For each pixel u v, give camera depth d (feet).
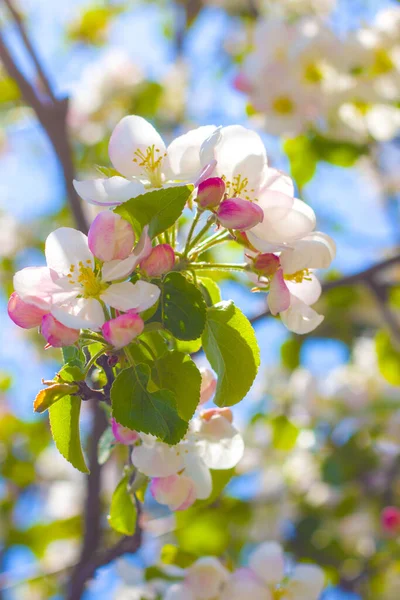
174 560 2.74
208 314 2.33
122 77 4.74
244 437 4.88
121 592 2.79
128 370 2.25
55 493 4.91
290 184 2.34
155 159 2.35
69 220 5.24
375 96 3.53
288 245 2.32
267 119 3.58
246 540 4.36
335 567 4.38
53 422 2.28
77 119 4.68
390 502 4.52
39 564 4.40
